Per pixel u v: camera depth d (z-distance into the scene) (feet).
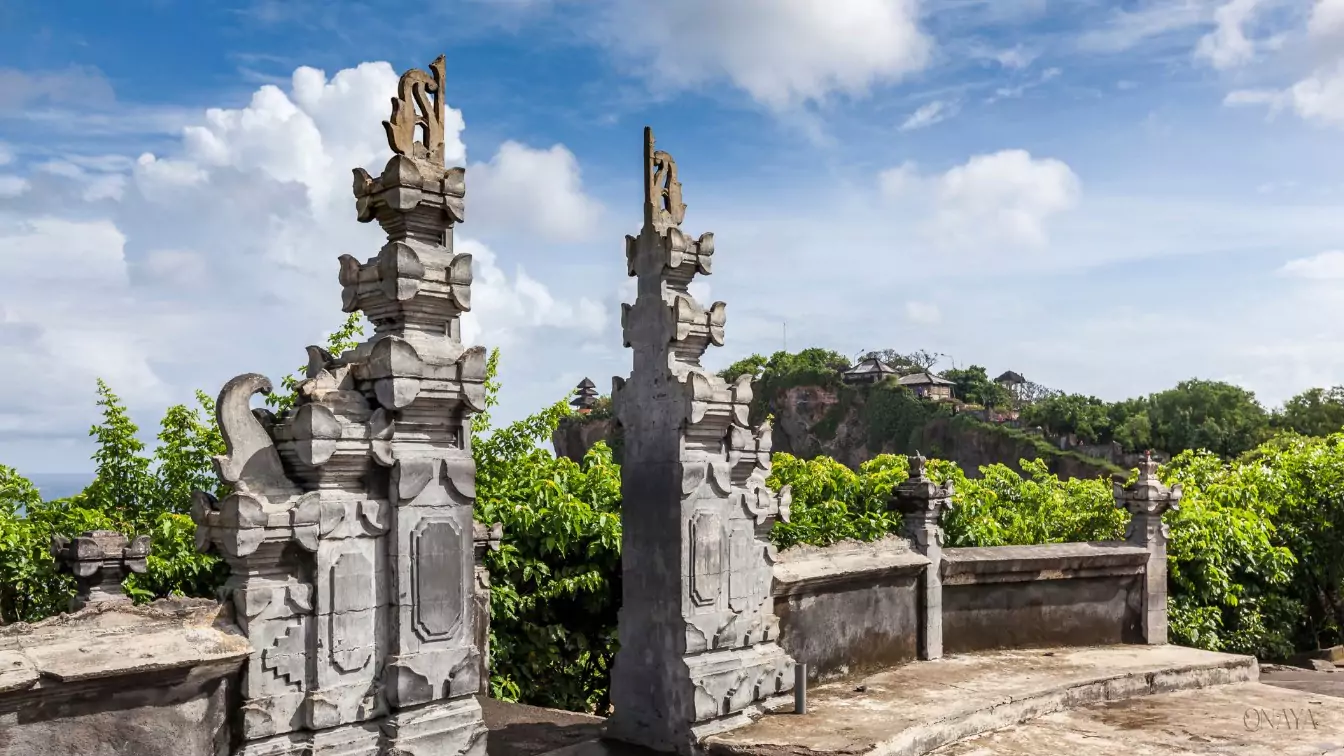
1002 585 37.24
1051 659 35.17
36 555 33.06
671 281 26.53
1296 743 27.14
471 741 21.36
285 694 18.88
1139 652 37.29
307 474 19.56
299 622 19.16
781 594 28.89
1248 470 53.52
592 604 35.83
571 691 35.76
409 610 20.52
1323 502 51.78
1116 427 261.65
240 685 18.56
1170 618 42.60
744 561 27.22
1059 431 271.90
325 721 19.22
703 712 24.99
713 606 26.09
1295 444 57.88
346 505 19.80
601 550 35.22
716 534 26.30
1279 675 41.42
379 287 20.71
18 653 15.94
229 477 18.66
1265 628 45.60
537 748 26.20
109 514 36.76
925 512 34.94
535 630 35.06
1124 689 32.42
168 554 31.45
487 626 27.55
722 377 27.53
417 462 20.70
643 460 26.63
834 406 319.27
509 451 40.45
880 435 301.63
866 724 25.80
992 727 27.94
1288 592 50.08
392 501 20.45
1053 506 52.19
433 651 20.88
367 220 21.48
